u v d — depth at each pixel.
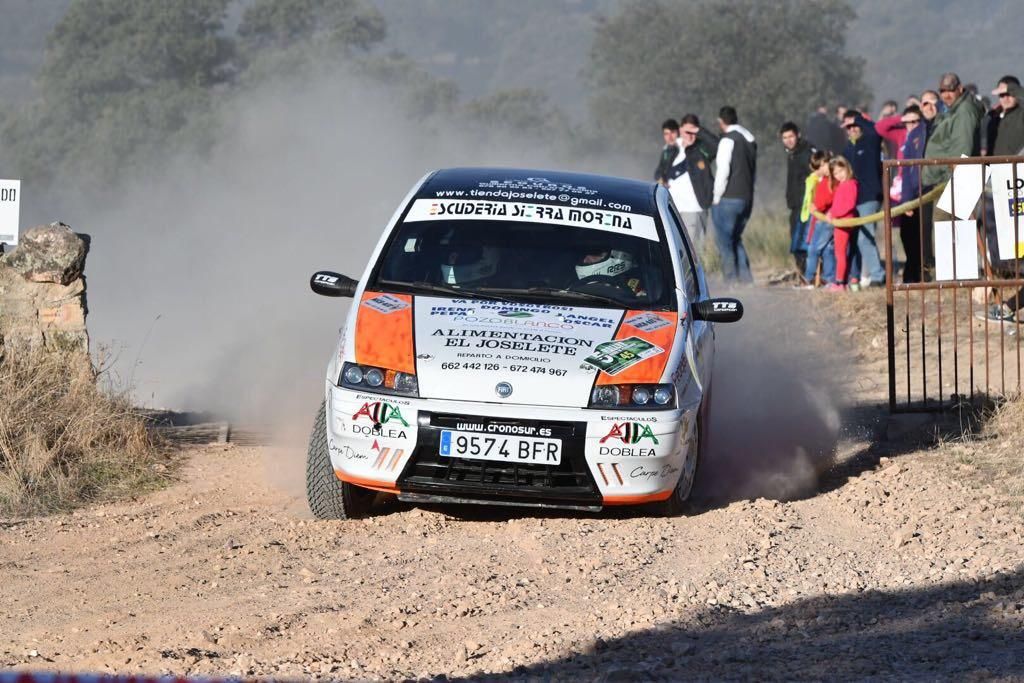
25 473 23.12
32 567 19.28
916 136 45.56
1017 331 28.67
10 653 15.48
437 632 16.25
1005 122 41.28
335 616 16.75
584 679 14.24
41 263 26.86
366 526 20.92
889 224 28.20
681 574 18.55
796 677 14.18
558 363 20.06
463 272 22.20
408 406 19.73
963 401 29.11
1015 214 27.67
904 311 40.81
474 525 20.97
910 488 23.33
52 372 26.36
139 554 19.75
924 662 14.66
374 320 20.97
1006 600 16.97
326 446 20.97
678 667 14.63
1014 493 22.56
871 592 17.53
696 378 21.09
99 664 14.77
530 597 17.61
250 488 23.75
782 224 66.31
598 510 20.70
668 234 23.48
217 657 15.22
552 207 23.72
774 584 18.09
